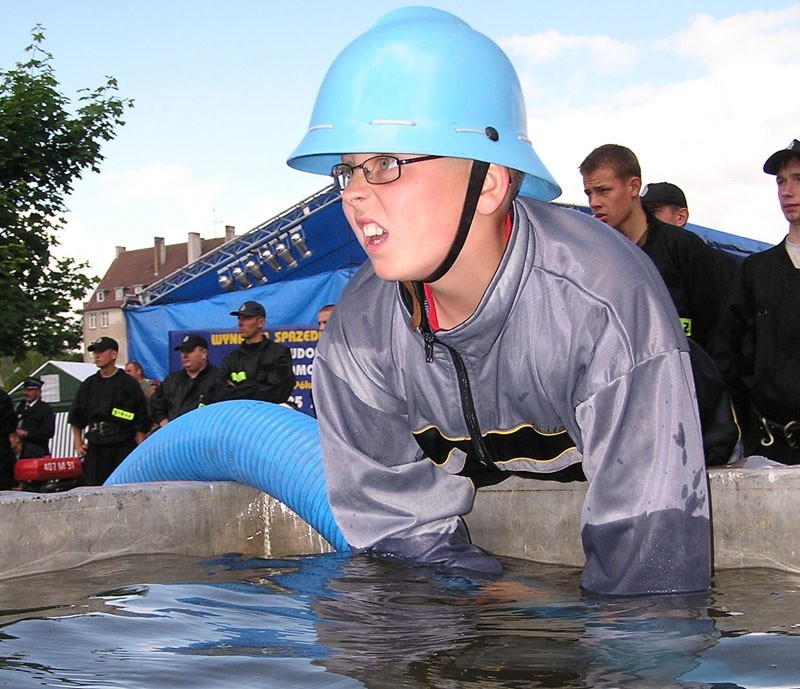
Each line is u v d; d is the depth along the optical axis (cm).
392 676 159
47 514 306
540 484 324
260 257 1117
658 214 543
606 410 232
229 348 1086
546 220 247
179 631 196
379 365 279
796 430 370
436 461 289
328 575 277
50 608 227
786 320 371
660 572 234
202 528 353
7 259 1894
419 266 221
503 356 248
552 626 201
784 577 262
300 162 243
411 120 216
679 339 237
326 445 298
